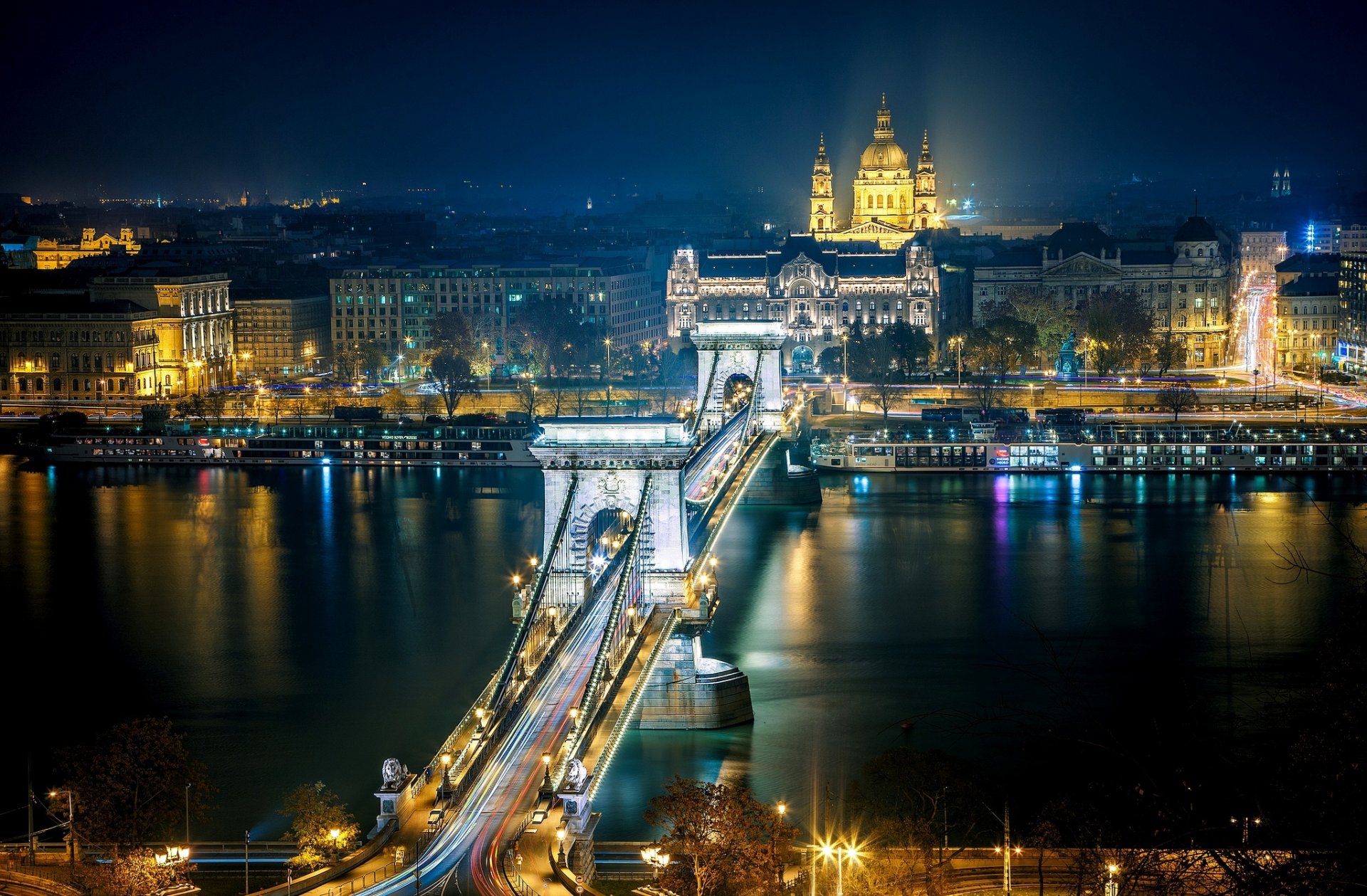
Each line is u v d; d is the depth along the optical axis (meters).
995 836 148.25
